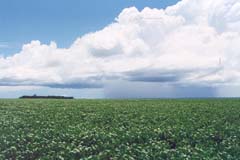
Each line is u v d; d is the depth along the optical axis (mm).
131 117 39219
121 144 21438
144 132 25625
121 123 32938
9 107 57750
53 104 70688
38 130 27422
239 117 37969
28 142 23094
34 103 74875
